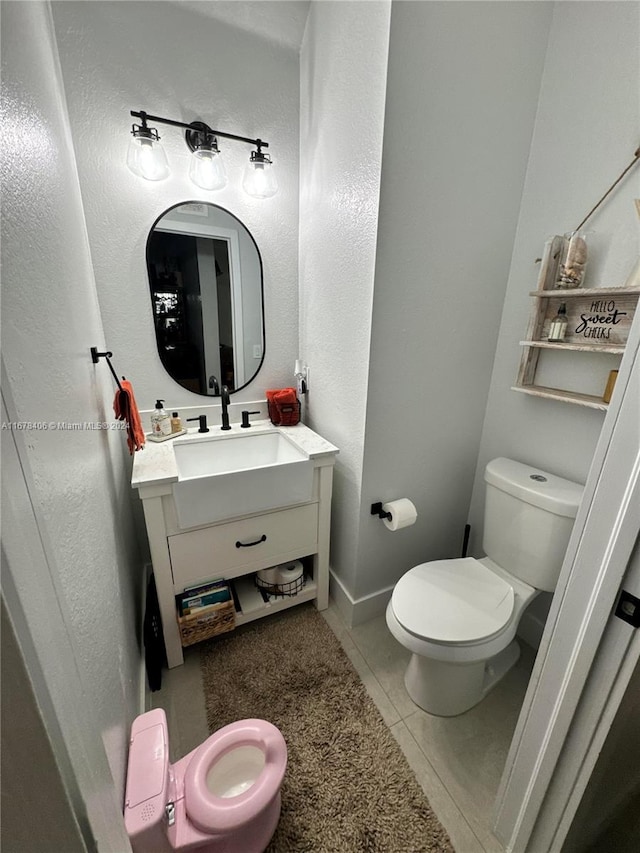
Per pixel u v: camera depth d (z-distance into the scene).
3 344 0.36
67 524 0.56
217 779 0.93
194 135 1.35
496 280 1.35
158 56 1.25
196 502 1.17
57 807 0.34
